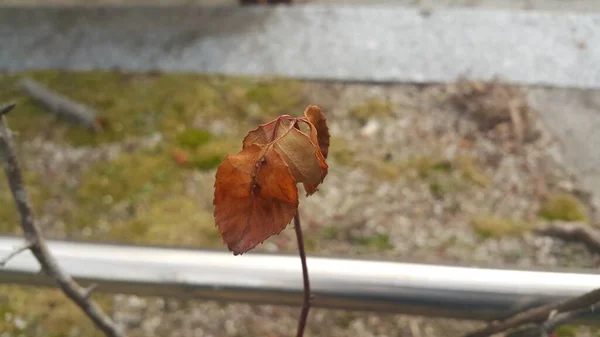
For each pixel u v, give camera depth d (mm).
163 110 1002
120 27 1189
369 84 1034
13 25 1209
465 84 1009
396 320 700
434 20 1152
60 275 302
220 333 700
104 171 908
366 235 798
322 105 998
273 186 181
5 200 870
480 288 266
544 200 832
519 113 960
